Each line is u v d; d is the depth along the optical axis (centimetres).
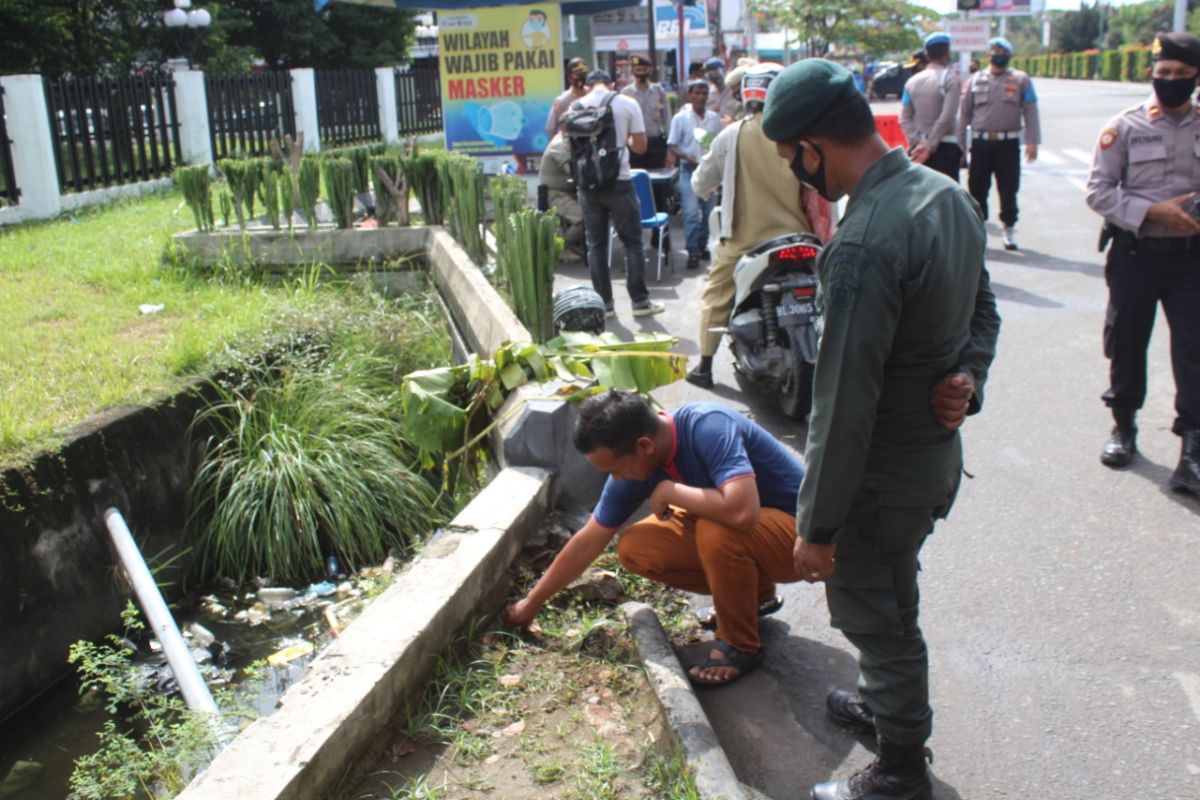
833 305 254
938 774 323
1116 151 505
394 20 2942
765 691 368
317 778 283
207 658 491
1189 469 503
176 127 1603
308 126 1931
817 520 263
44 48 1902
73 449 495
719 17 2962
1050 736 339
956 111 1058
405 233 879
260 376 641
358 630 340
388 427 641
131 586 499
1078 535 473
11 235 1122
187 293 807
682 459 359
